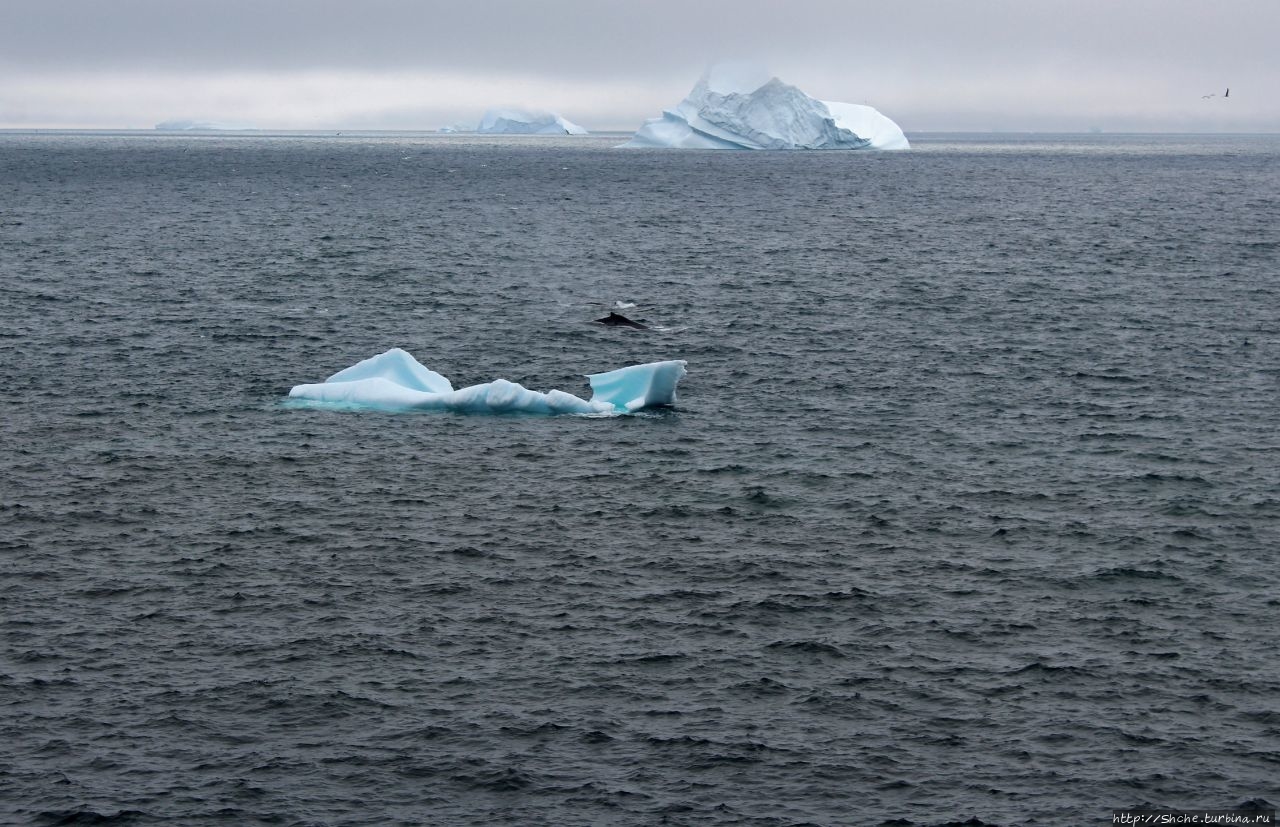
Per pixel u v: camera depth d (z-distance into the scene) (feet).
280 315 410.93
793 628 182.29
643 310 431.02
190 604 188.34
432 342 373.61
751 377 333.01
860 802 142.31
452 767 148.05
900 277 515.50
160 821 138.00
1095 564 206.28
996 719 158.71
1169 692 165.27
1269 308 439.22
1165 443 273.54
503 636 179.11
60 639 176.55
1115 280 506.48
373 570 201.36
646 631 181.16
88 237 627.87
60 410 290.15
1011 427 285.84
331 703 160.86
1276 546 214.69
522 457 258.78
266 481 242.58
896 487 243.19
